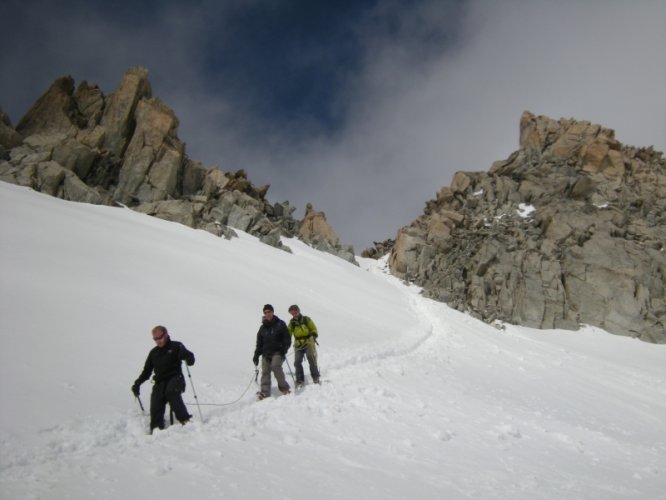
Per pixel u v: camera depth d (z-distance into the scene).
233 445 7.88
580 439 12.56
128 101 42.94
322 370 15.37
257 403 11.03
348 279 43.66
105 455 6.93
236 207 45.91
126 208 37.56
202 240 35.31
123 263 22.31
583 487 8.27
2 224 21.75
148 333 14.51
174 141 44.28
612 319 46.75
